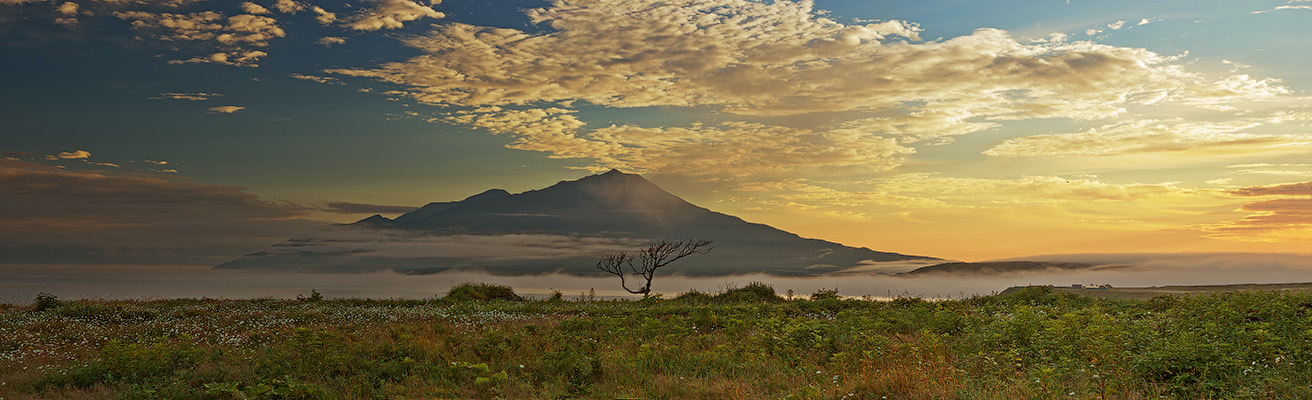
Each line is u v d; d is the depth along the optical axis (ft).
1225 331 45.50
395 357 47.93
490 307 100.99
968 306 84.94
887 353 43.14
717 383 38.27
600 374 42.11
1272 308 55.72
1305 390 32.40
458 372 41.16
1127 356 39.24
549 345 48.47
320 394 37.37
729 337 56.24
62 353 58.95
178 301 115.85
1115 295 103.65
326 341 47.80
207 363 48.03
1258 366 36.60
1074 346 43.88
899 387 35.40
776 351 47.65
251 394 37.37
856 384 35.99
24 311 97.45
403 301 119.96
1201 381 34.60
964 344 47.32
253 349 58.49
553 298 123.54
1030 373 36.91
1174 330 48.06
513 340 51.13
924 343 45.98
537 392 37.86
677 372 41.86
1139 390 34.24
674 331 60.44
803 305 90.63
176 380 42.24
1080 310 71.46
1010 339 48.93
